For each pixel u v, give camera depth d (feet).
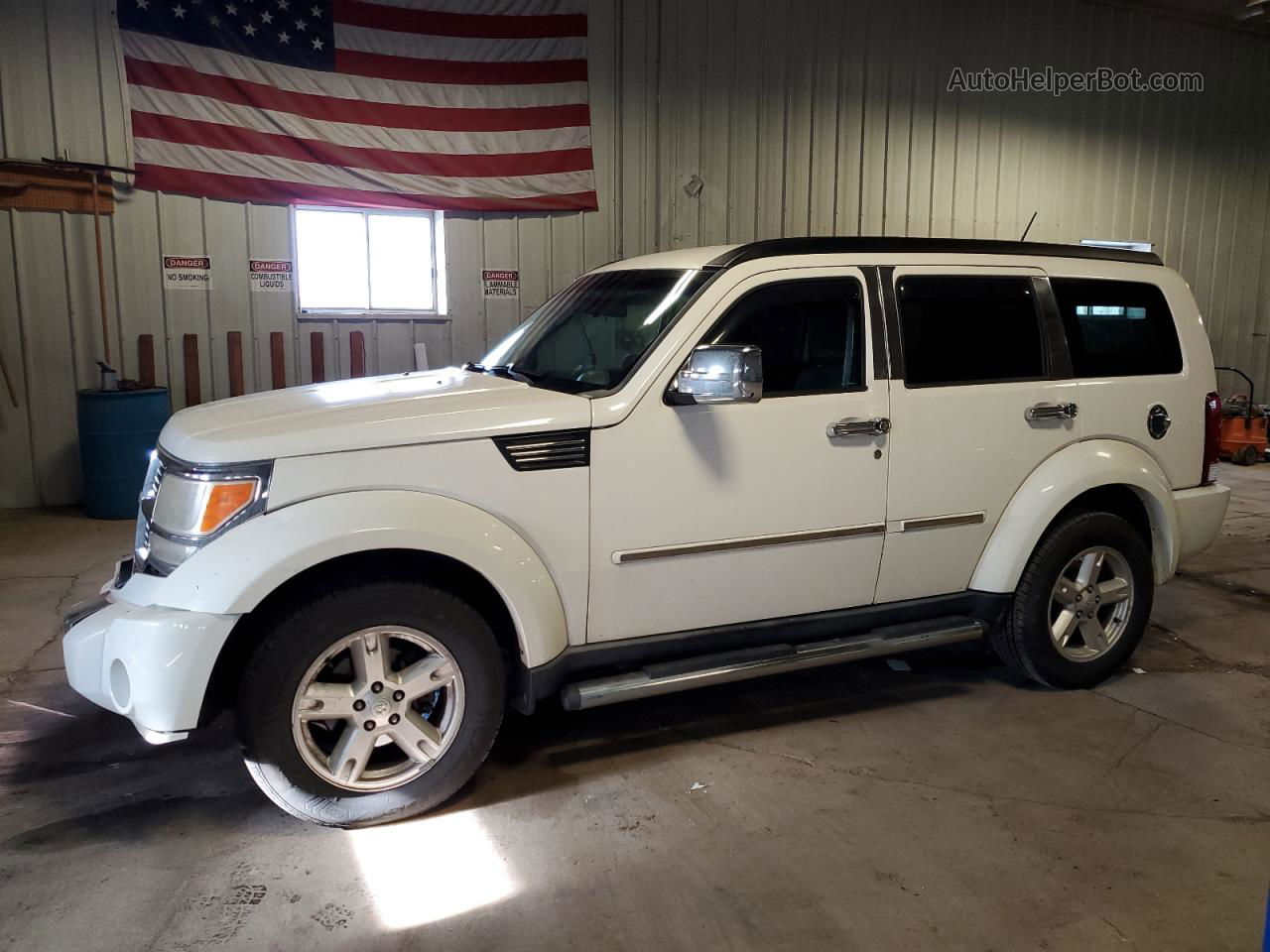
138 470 24.79
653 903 8.70
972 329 12.67
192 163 26.37
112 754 11.61
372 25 27.76
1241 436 36.81
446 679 9.96
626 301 12.14
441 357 30.19
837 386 11.73
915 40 35.63
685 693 13.58
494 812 10.28
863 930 8.34
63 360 26.21
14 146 24.93
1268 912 6.47
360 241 28.94
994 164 38.19
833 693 13.64
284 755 9.37
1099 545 13.50
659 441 10.68
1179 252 43.88
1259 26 42.86
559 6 29.71
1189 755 11.79
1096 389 13.42
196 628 8.87
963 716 12.89
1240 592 19.13
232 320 27.61
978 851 9.59
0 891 8.79
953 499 12.46
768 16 32.76
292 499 9.37
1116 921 8.48
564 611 10.55
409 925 8.36
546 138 30.09
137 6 25.30
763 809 10.37
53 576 19.38
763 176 33.60
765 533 11.34
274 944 8.09
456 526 9.69
